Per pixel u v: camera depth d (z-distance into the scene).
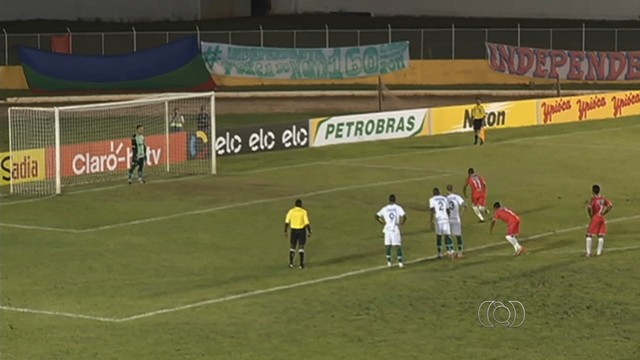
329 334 77.75
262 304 86.31
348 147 175.50
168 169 153.38
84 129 173.88
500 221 120.88
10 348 74.25
